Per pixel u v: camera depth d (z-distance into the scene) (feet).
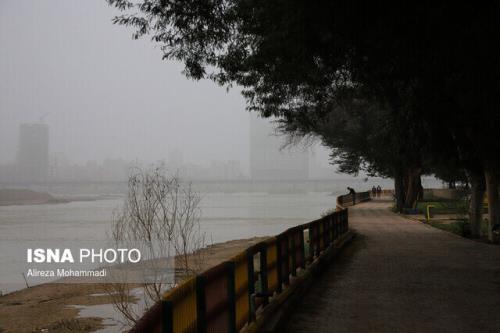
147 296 41.09
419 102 52.65
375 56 39.75
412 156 69.92
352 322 29.53
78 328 36.09
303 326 28.66
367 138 128.88
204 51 49.90
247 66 50.85
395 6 32.27
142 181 39.58
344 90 59.11
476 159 68.39
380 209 163.53
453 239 76.18
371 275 45.52
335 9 32.91
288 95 59.82
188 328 16.66
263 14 40.96
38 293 49.29
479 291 38.09
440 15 31.81
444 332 27.35
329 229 59.11
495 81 39.06
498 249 63.41
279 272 32.17
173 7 44.29
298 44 39.99
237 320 22.72
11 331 36.37
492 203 70.59
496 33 32.50
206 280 18.38
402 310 32.37
